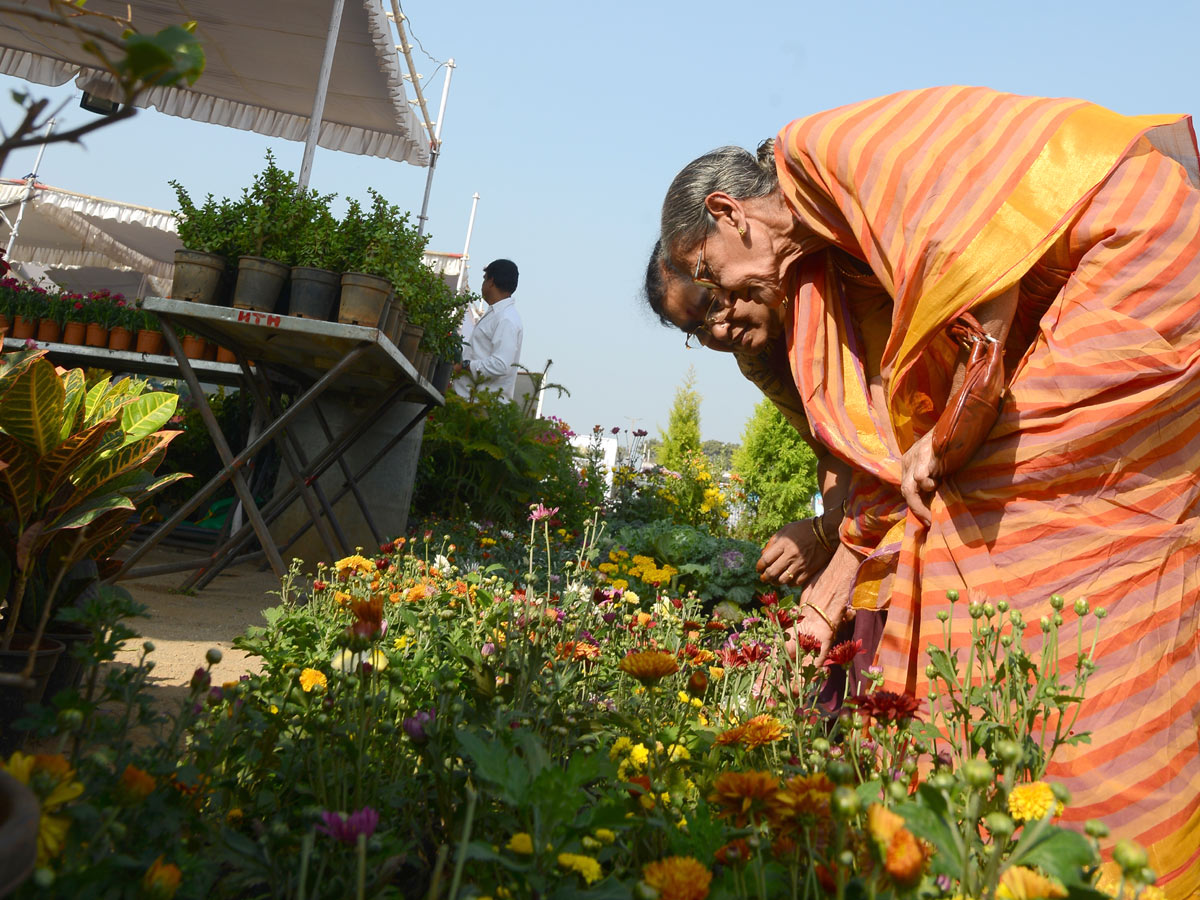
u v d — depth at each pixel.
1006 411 1.79
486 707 1.68
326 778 1.40
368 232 4.86
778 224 2.32
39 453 1.97
